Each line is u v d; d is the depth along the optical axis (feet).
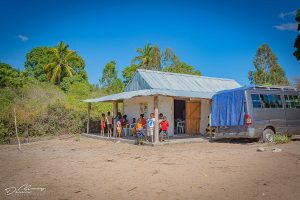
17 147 52.06
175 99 63.36
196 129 65.00
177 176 23.43
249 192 18.30
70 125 74.64
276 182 20.15
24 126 65.51
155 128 49.11
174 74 69.62
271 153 31.78
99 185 21.57
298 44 77.30
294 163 25.86
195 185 20.56
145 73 65.21
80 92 127.13
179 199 17.70
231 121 45.93
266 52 193.88
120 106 94.43
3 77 108.99
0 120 61.87
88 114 73.10
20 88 107.34
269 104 45.06
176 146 46.37
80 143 56.13
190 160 30.68
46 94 110.63
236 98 45.44
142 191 19.66
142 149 43.50
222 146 43.65
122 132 66.33
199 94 57.16
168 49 176.76
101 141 58.90
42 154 40.88
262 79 189.88
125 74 178.70
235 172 23.81
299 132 47.24
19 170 28.50
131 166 28.48
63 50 170.40
